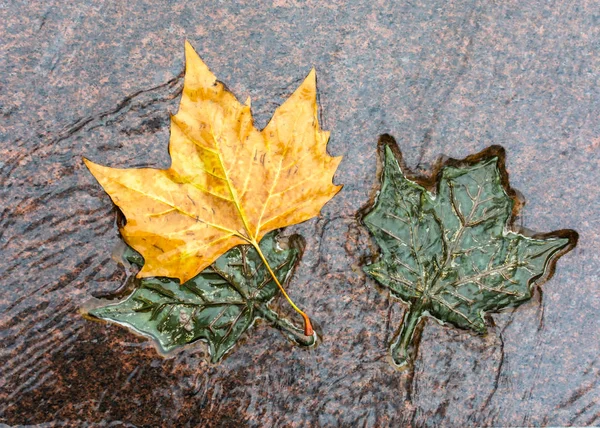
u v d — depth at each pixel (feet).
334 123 2.97
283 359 2.90
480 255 2.91
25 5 2.95
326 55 2.99
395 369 2.92
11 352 2.85
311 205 2.81
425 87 3.00
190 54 2.73
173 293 2.85
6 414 2.84
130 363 2.87
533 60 3.03
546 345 2.95
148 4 2.97
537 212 2.98
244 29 2.99
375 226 2.90
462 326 2.92
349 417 2.90
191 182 2.75
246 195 2.77
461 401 2.92
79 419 2.85
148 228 2.74
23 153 2.90
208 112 2.74
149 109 2.94
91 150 2.92
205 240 2.77
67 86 2.93
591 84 3.03
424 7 3.03
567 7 3.05
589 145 3.01
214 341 2.86
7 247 2.88
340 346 2.92
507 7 3.04
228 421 2.88
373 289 2.94
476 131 3.00
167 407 2.87
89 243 2.89
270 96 2.97
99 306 2.88
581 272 2.97
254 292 2.88
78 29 2.95
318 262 2.93
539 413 2.93
